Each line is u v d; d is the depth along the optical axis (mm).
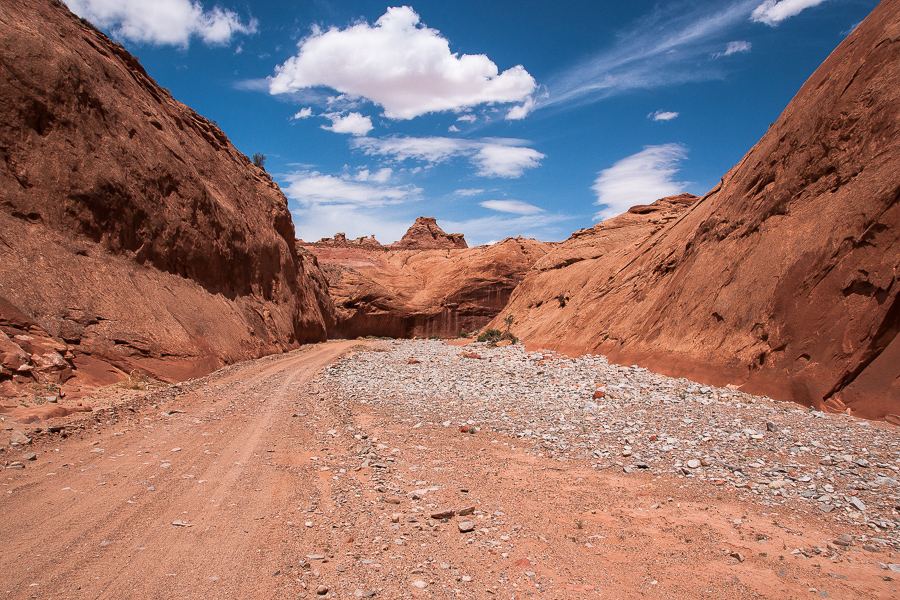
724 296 16578
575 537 5730
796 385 12305
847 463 7598
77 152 16875
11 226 14008
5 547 4641
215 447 8680
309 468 7887
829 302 12672
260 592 4227
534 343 34312
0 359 10648
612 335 24297
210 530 5379
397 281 89375
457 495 6965
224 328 22203
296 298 40875
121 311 15617
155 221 20312
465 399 14672
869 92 13852
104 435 8844
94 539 4949
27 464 6984
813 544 5484
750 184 18000
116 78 22047
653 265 25375
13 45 16016
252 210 34438
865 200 12672
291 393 15047
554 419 11680
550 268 51000
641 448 9109
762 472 7555
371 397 15047
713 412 11227
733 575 4879
